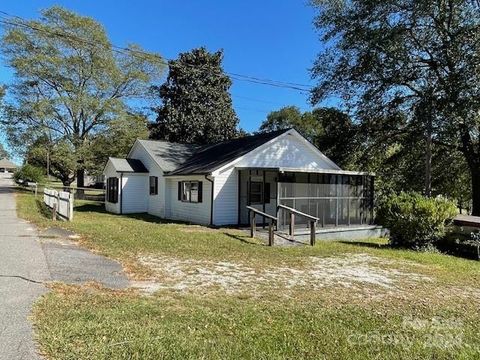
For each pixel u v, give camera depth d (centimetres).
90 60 3234
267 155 1867
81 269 741
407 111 2014
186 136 3534
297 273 836
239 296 634
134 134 3291
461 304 662
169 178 2045
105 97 3347
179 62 3603
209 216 1741
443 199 1378
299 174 1672
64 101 3072
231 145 2127
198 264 866
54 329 424
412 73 1891
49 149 3155
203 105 3600
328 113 2270
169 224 1686
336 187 1695
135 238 1157
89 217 1831
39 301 523
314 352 423
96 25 3178
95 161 3288
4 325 432
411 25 1794
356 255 1110
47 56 3089
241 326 487
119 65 3378
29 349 374
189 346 409
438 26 1775
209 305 572
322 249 1191
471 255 1259
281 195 1523
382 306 624
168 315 511
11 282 614
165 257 920
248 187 1770
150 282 693
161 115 3641
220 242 1203
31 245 945
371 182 1811
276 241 1308
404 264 1008
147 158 2317
